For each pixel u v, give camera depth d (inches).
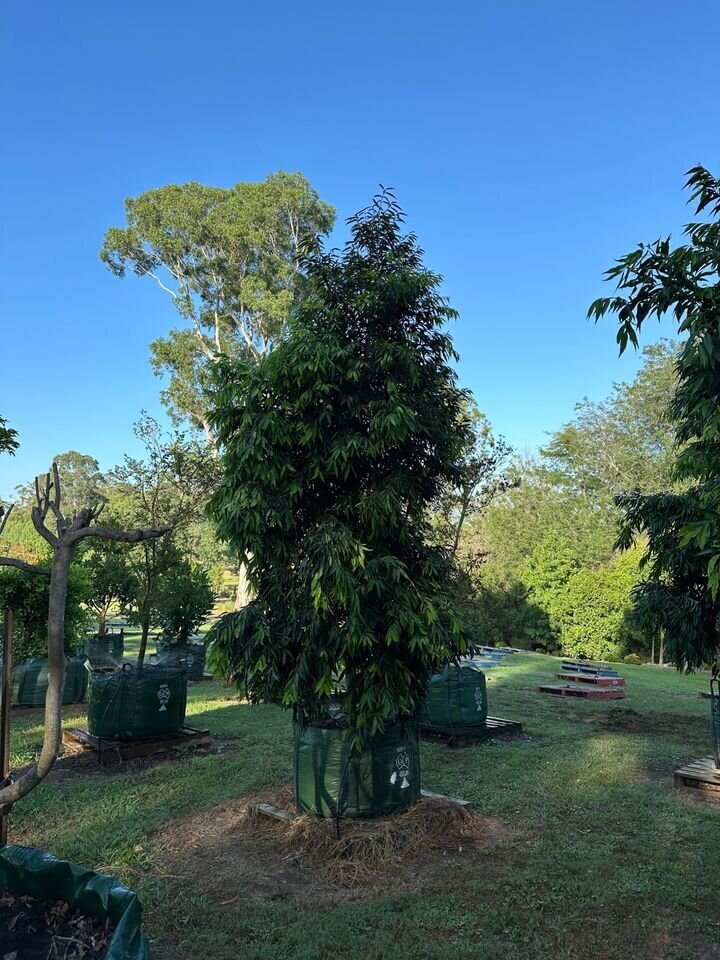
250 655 193.2
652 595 240.8
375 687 186.2
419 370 199.6
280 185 939.3
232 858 188.7
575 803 236.4
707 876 175.8
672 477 220.5
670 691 531.2
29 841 202.2
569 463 1437.0
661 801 238.2
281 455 193.5
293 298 875.4
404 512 206.7
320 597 175.2
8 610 156.3
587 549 1039.0
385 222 209.8
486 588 845.8
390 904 160.6
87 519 120.6
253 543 189.0
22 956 104.4
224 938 145.7
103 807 231.1
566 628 852.0
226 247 935.0
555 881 172.6
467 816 210.8
